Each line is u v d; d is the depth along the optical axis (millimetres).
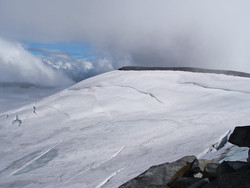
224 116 15641
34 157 13664
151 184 5145
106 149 13305
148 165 9570
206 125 14562
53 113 23438
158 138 13828
